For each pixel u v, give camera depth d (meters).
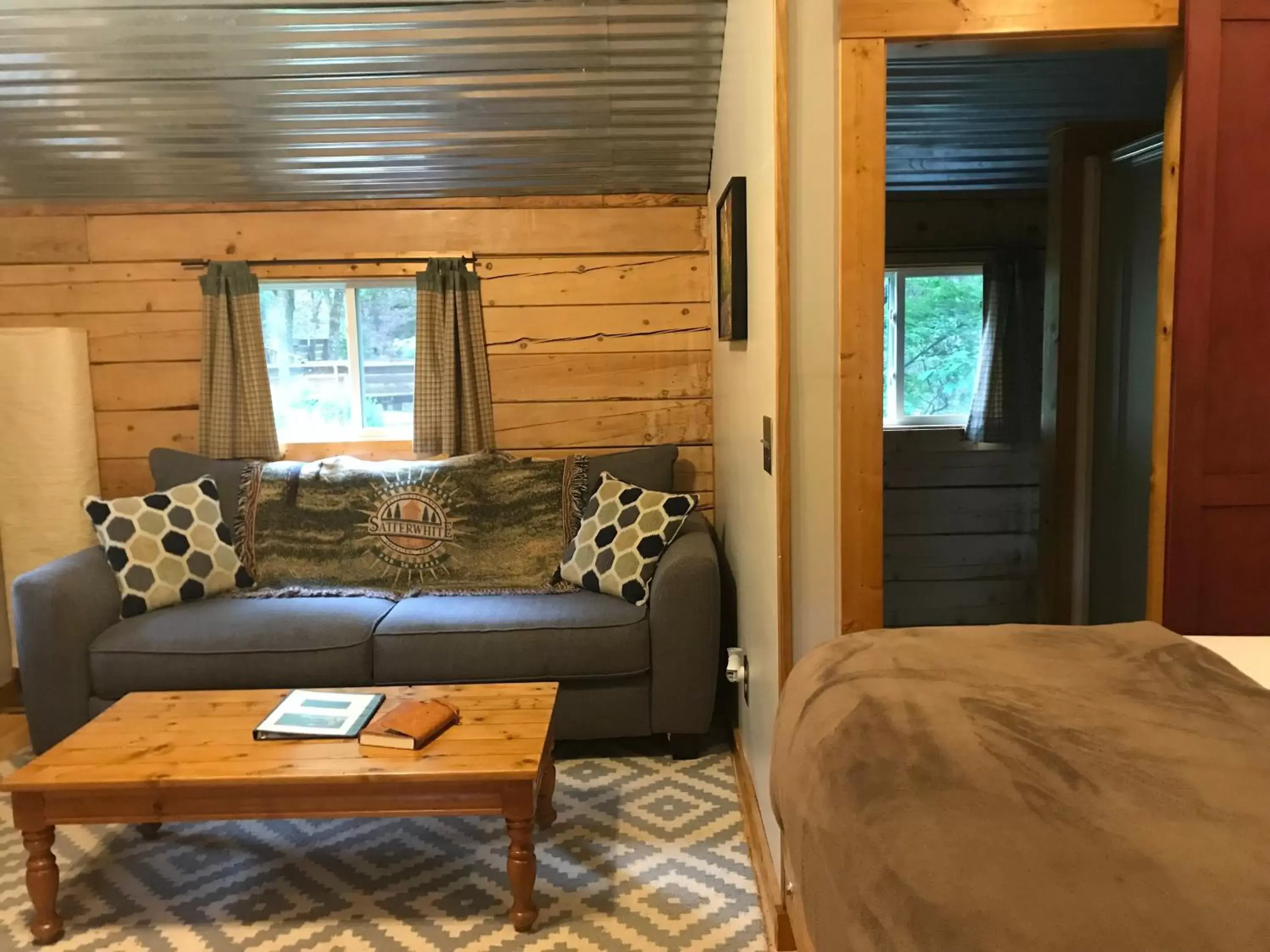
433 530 3.23
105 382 3.56
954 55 1.98
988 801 1.03
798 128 1.87
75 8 2.72
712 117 3.14
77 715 2.75
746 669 2.63
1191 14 1.91
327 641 2.72
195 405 3.59
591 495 3.25
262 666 2.71
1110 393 3.12
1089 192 3.12
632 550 2.96
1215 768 1.08
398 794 2.02
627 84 2.99
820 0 1.85
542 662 2.77
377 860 2.38
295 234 3.51
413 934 2.08
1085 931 0.80
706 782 2.77
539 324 3.58
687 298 3.58
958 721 1.24
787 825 1.38
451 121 3.14
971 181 3.79
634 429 3.64
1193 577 2.07
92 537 3.47
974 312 4.05
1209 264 1.99
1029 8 1.86
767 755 2.16
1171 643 1.52
